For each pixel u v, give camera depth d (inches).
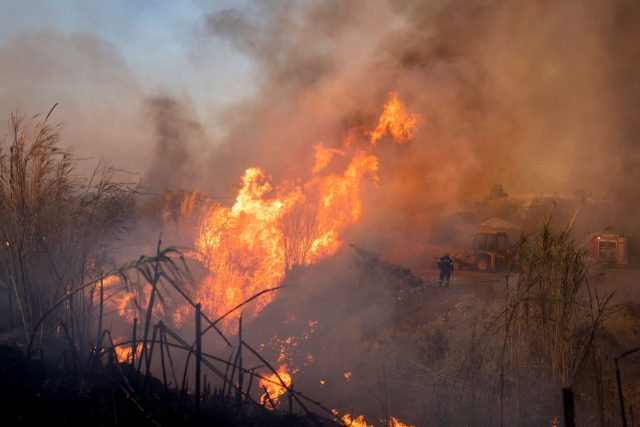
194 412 151.3
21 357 170.1
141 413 144.2
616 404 282.4
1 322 230.4
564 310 305.9
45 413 137.4
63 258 236.4
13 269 223.0
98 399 150.4
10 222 226.7
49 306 225.9
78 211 245.1
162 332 155.4
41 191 238.8
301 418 175.6
